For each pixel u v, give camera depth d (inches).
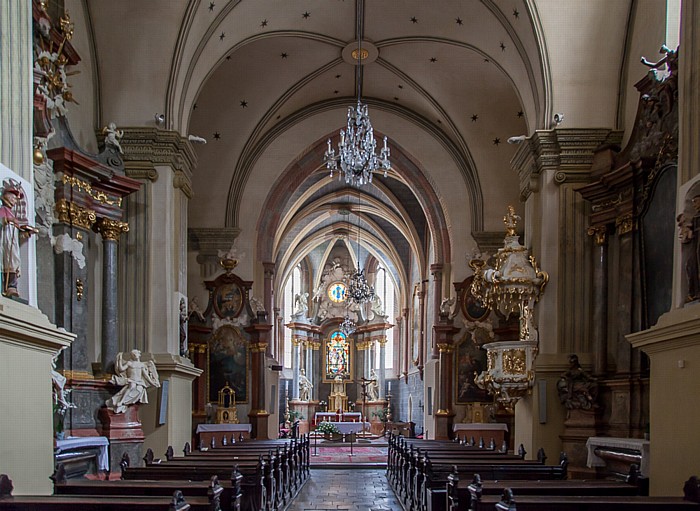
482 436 727.1
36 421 251.0
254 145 810.8
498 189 784.9
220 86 731.4
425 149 820.0
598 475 446.9
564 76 509.0
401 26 649.0
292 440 625.0
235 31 583.2
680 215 271.7
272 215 830.5
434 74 718.5
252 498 360.8
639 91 453.4
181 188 545.0
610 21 496.7
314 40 673.6
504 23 543.8
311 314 1520.7
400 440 550.6
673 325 254.7
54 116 427.8
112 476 439.8
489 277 513.0
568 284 502.0
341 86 785.6
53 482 258.8
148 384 468.8
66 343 269.6
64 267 421.7
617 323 468.8
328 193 1119.6
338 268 1537.9
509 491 205.5
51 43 404.2
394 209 1130.7
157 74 515.2
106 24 505.0
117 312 483.8
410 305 1309.1
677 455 259.0
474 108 748.6
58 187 425.7
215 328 786.8
